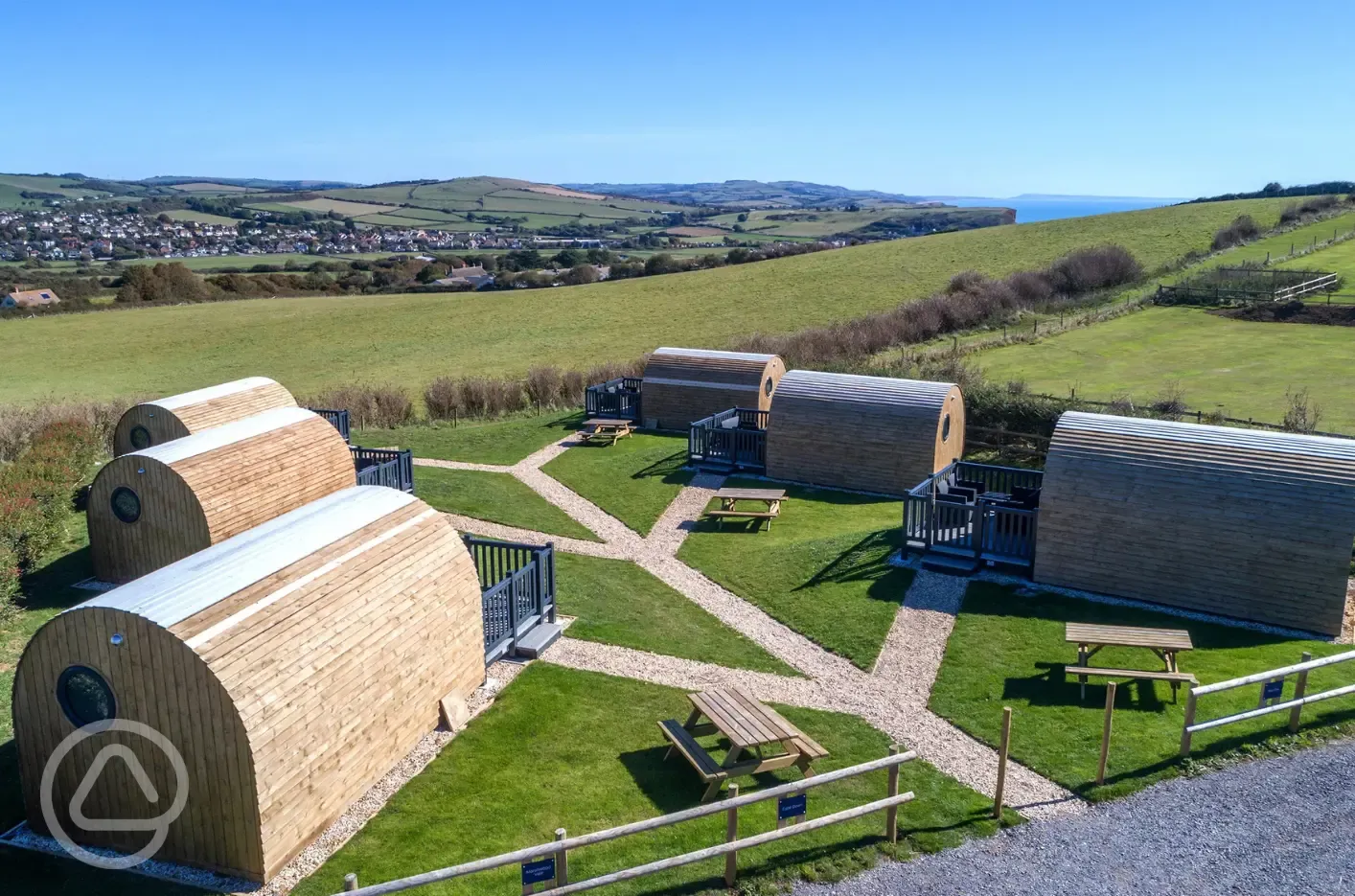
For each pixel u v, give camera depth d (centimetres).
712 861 982
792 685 1398
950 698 1337
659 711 1316
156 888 934
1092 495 1664
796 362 3931
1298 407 2636
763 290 6975
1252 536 1538
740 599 1759
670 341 5675
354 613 1101
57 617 941
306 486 1953
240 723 903
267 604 1012
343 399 3603
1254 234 6981
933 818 1046
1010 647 1485
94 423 3069
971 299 5125
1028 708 1291
